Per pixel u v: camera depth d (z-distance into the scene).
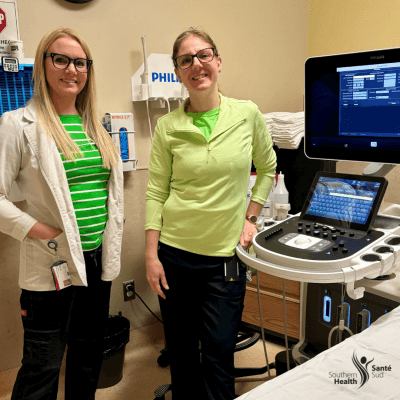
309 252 1.28
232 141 1.44
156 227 1.57
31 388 1.44
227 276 1.47
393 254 1.22
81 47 1.46
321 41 2.91
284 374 0.90
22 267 1.43
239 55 2.66
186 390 1.61
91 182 1.49
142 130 2.32
